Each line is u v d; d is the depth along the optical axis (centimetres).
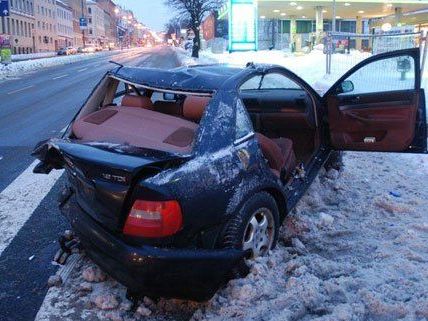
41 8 8750
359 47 3503
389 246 414
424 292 331
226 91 370
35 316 335
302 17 4322
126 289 358
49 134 995
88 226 323
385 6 3425
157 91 414
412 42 1452
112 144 346
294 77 484
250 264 357
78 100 1589
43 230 479
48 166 411
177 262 296
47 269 400
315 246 423
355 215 492
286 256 391
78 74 2977
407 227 448
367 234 444
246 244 356
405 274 363
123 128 382
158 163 306
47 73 3173
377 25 3472
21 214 521
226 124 355
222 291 341
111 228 309
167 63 3884
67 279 377
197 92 372
